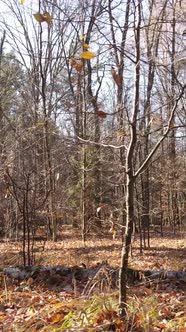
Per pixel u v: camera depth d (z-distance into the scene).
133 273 7.06
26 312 5.26
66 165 16.36
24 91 17.42
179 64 4.58
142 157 11.39
